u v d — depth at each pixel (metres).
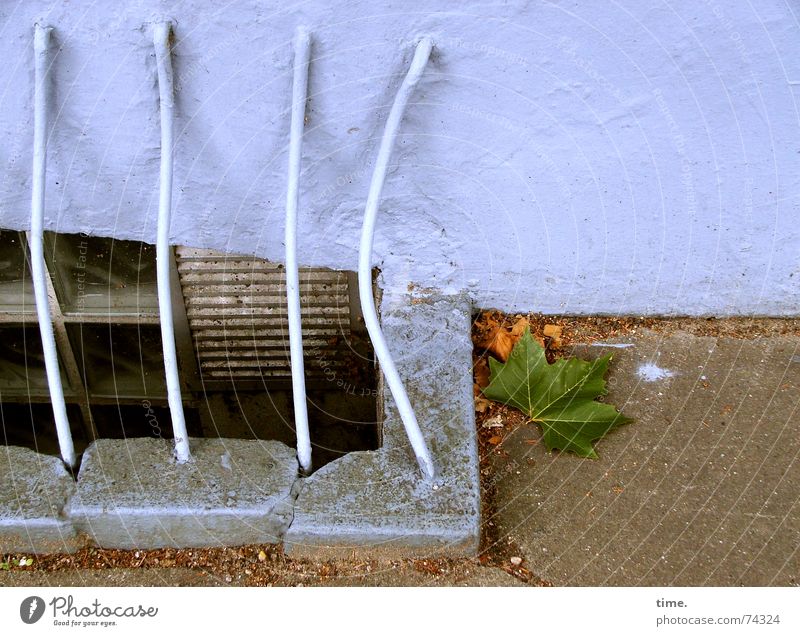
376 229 1.38
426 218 1.36
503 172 1.28
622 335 1.47
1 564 1.18
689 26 1.08
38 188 1.15
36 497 1.16
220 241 1.42
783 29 1.08
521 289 1.46
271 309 1.88
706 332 1.47
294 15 1.08
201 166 1.28
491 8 1.07
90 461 1.20
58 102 1.19
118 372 2.03
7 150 1.27
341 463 1.21
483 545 1.17
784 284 1.41
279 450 1.22
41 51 1.10
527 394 1.33
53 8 1.08
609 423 1.28
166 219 1.14
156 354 2.00
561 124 1.21
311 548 1.16
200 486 1.17
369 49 1.12
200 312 1.87
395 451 1.22
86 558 1.20
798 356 1.42
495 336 1.44
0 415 2.15
